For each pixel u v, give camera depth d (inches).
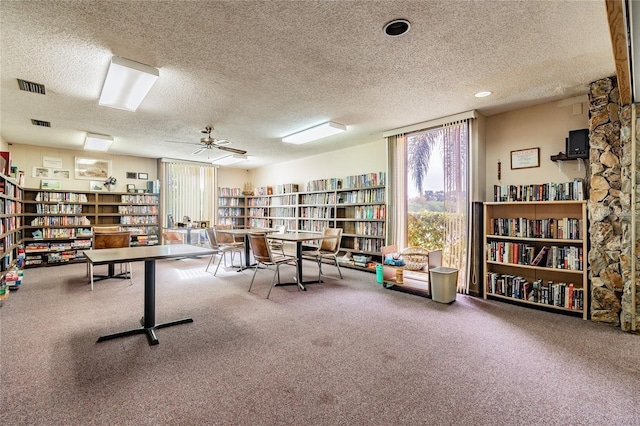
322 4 77.6
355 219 225.5
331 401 68.7
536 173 149.5
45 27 86.2
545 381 77.2
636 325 108.8
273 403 67.9
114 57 101.5
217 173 336.2
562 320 121.4
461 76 119.4
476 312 130.4
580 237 128.3
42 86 126.6
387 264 173.2
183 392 71.8
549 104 146.1
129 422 61.4
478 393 72.0
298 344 98.2
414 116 168.4
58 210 245.4
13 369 81.4
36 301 142.5
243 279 192.5
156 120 174.9
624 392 72.6
